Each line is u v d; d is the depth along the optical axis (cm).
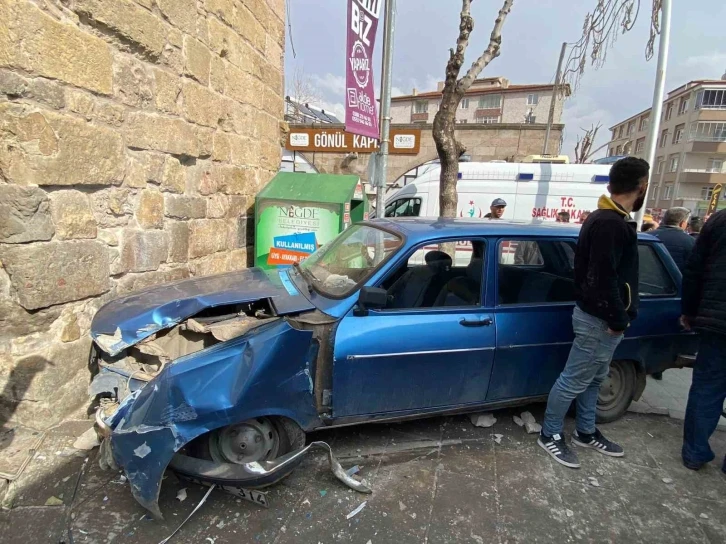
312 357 263
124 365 273
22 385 276
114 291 350
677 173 5138
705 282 288
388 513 244
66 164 290
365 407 277
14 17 251
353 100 515
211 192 498
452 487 268
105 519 225
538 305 314
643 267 348
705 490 279
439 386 291
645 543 232
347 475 263
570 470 292
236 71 536
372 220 367
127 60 348
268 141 651
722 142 4800
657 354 346
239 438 248
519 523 242
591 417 315
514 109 4844
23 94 260
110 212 341
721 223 282
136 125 364
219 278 352
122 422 223
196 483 255
